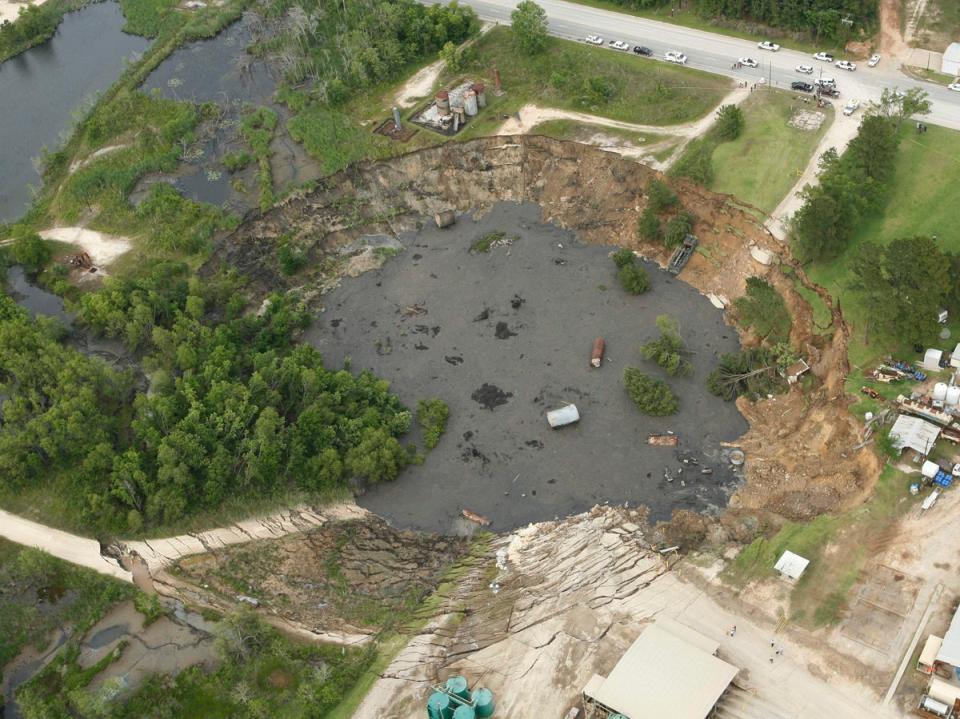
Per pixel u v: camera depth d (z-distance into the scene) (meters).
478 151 137.12
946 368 97.31
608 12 157.88
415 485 102.00
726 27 148.50
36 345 112.06
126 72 165.88
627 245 126.25
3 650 88.06
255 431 100.56
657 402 105.25
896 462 91.19
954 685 74.19
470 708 77.06
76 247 130.12
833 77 134.25
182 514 98.12
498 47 153.62
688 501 96.88
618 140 132.88
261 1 182.62
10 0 193.25
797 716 75.56
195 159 143.25
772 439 101.62
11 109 164.00
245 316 120.75
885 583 83.38
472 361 114.25
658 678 76.62
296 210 132.75
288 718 81.00
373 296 124.12
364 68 151.50
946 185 113.38
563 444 104.19
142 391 110.44
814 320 107.75
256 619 87.62
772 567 87.38
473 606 89.44
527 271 124.88
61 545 96.12
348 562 94.75
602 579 89.94
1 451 99.81
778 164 122.12
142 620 90.06
